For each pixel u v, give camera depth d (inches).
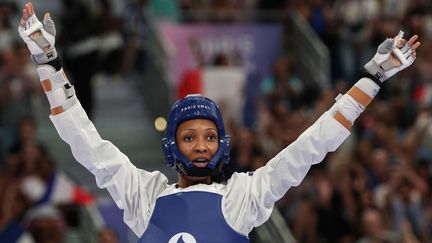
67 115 345.7
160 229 339.0
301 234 863.7
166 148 348.2
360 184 885.8
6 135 940.6
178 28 1171.9
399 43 345.1
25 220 853.8
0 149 928.9
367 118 1017.5
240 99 1032.2
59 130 346.6
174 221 339.0
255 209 342.6
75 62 1058.7
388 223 867.4
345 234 864.3
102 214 932.6
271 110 1013.2
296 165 339.9
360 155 928.3
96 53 1064.8
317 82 1136.8
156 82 1104.8
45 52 345.7
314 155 339.9
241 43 1184.8
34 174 876.6
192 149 342.6
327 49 1149.7
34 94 991.0
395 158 957.8
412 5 1128.2
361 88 344.5
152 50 1129.4
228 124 940.6
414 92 1053.2
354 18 1143.0
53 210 871.1
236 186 345.4
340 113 342.3
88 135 347.3
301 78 1163.9
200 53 1170.6
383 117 1034.7
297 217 868.0
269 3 1203.9
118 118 1135.6
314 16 1178.0
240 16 1196.5
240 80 1034.1
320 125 342.0
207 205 340.8
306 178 899.4
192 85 1026.1
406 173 913.5
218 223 338.0
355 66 1129.4
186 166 343.0
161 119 1050.1
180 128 345.1
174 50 1159.6
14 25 1082.1
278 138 950.4
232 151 914.7
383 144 972.6
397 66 344.5
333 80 1143.0
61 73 347.3
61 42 1073.5
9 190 856.9
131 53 1146.0
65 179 885.8
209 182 353.1
